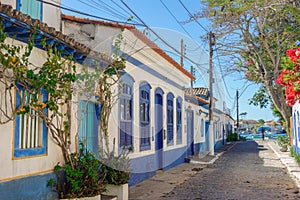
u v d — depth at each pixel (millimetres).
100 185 8438
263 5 17766
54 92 7062
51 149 7621
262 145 39125
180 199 9938
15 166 6484
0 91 6137
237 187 11914
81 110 8859
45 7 9758
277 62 20625
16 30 6379
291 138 23406
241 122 105625
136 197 10062
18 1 8594
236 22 19688
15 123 6586
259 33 20141
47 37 7035
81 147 8820
